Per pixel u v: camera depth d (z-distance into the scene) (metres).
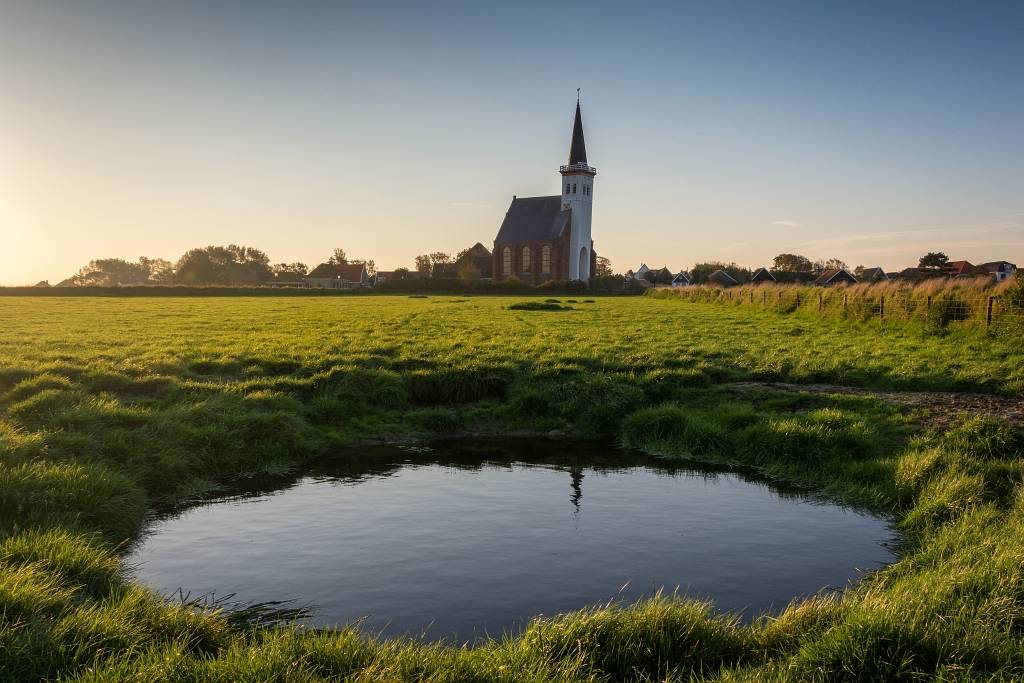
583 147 143.50
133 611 5.83
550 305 51.59
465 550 8.33
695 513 9.76
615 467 12.36
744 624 6.38
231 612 6.72
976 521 8.05
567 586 7.31
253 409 14.14
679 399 16.28
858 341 24.36
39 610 5.41
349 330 29.59
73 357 19.25
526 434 14.88
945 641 4.98
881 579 7.28
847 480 10.97
